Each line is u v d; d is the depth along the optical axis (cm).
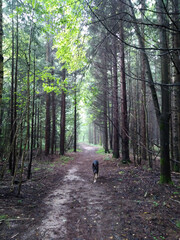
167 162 578
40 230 347
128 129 949
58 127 2527
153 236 312
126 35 724
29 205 473
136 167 900
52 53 1471
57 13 517
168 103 575
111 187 648
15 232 333
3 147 978
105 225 367
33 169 986
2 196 503
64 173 984
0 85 395
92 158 1652
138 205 454
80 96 859
